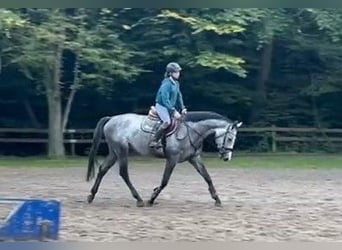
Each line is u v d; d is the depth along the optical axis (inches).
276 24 973.8
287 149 1018.7
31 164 834.8
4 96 1061.8
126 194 553.9
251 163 847.1
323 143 1018.1
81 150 995.3
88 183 631.2
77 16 896.3
